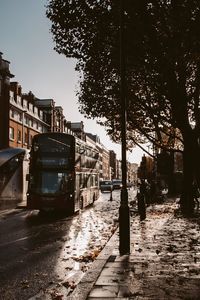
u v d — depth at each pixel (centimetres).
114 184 7219
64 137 2175
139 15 1345
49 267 880
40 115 6319
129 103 2262
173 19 1180
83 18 1550
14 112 5019
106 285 657
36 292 674
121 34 1084
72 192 2158
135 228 1453
